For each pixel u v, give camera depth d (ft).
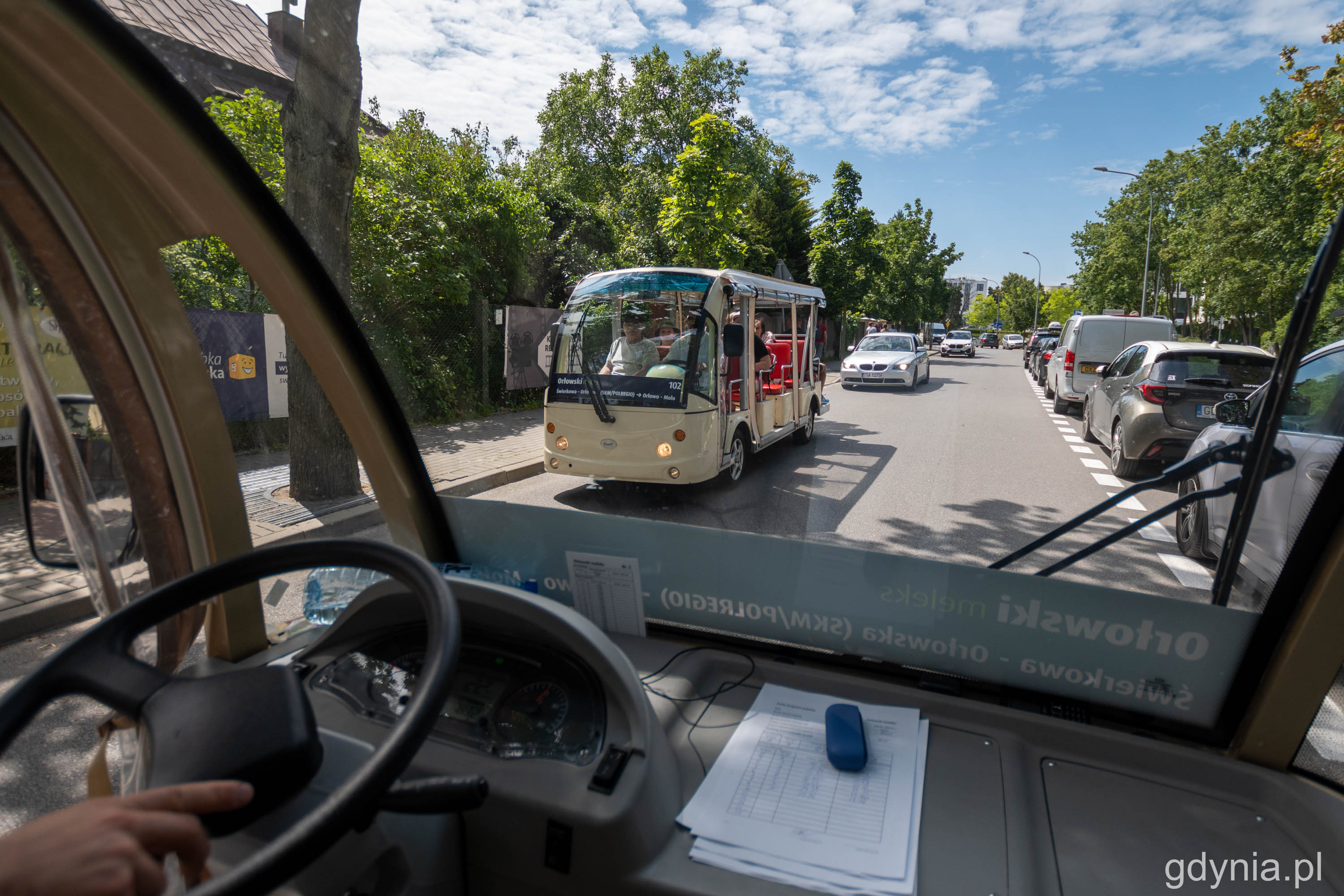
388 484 5.99
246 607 5.55
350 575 5.57
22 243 4.59
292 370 13.37
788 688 4.92
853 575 4.91
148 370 5.09
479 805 2.96
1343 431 3.62
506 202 22.74
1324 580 3.70
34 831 1.92
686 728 4.58
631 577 5.52
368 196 21.84
